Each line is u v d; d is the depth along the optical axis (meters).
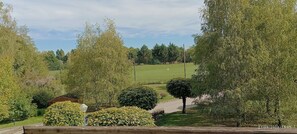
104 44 28.33
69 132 5.31
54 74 40.84
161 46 93.00
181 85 25.72
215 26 20.08
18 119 28.22
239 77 18.98
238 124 19.59
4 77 20.89
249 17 19.22
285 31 18.52
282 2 19.55
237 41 18.56
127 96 22.72
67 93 31.36
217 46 19.77
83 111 11.01
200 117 23.86
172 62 91.94
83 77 28.67
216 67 19.36
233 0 19.45
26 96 30.33
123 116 9.20
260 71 18.50
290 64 17.98
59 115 10.44
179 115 25.42
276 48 18.38
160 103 34.16
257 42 18.58
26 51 34.44
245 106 18.81
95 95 28.52
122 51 28.69
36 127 5.53
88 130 5.19
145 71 75.38
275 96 18.47
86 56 28.67
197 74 21.19
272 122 19.27
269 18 18.73
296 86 18.34
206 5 20.56
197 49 21.14
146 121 9.36
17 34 33.62
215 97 19.88
